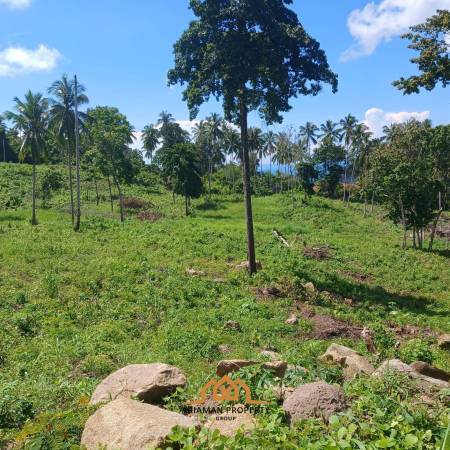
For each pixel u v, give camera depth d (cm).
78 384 813
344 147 7762
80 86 3638
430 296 2414
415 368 819
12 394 728
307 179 6250
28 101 3956
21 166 7431
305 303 1933
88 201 5950
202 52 2284
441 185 3962
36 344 1202
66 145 3859
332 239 3931
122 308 1595
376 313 1906
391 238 4591
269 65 2170
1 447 553
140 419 488
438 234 5012
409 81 1661
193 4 2206
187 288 1877
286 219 5362
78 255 2494
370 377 662
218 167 10056
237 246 3077
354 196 7494
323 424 466
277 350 1225
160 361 1034
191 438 423
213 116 7675
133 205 5803
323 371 754
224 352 1159
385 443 397
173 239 3142
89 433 505
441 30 1598
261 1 2119
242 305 1689
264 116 2486
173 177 5528
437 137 3888
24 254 2450
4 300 1638
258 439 428
